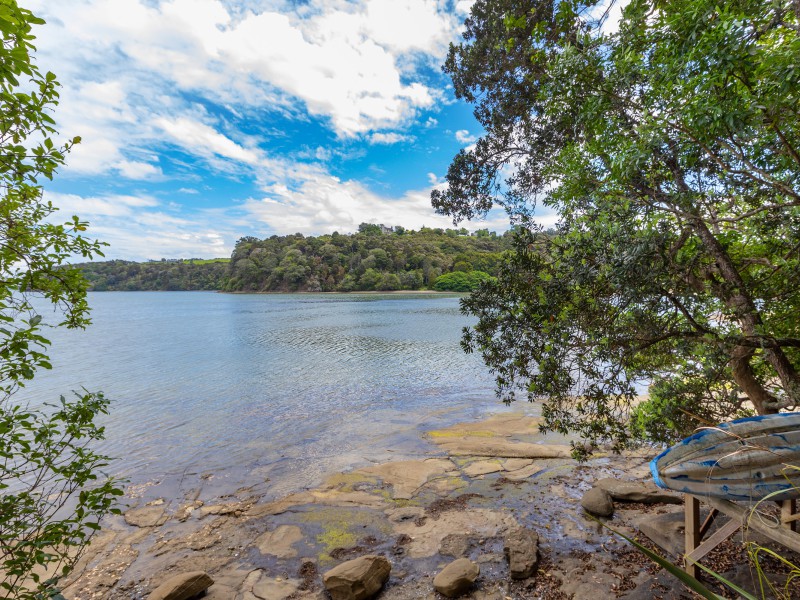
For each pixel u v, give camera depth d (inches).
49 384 752.3
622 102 159.0
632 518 251.1
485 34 355.3
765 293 175.9
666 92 132.6
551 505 284.7
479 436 465.4
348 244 5492.1
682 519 215.3
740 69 111.3
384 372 853.8
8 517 117.1
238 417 556.7
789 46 99.0
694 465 135.7
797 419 135.4
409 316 2193.7
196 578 209.3
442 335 1449.3
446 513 285.9
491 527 260.8
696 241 184.2
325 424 524.7
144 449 439.5
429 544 247.6
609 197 175.8
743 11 111.3
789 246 171.0
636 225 166.7
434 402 627.5
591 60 155.5
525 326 192.9
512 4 318.0
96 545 263.4
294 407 605.3
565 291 177.3
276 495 330.3
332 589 199.6
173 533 276.7
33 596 111.4
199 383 761.6
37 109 103.2
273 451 433.1
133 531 279.9
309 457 414.3
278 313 2475.4
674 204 159.3
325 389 713.0
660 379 209.2
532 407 587.5
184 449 439.5
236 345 1259.2
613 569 199.8
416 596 201.3
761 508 171.2
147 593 216.8
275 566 235.5
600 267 167.3
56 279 126.7
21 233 115.6
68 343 1326.3
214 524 286.8
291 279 5064.0
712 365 183.0
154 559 247.4
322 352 1115.3
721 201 176.1
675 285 168.1
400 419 544.1
